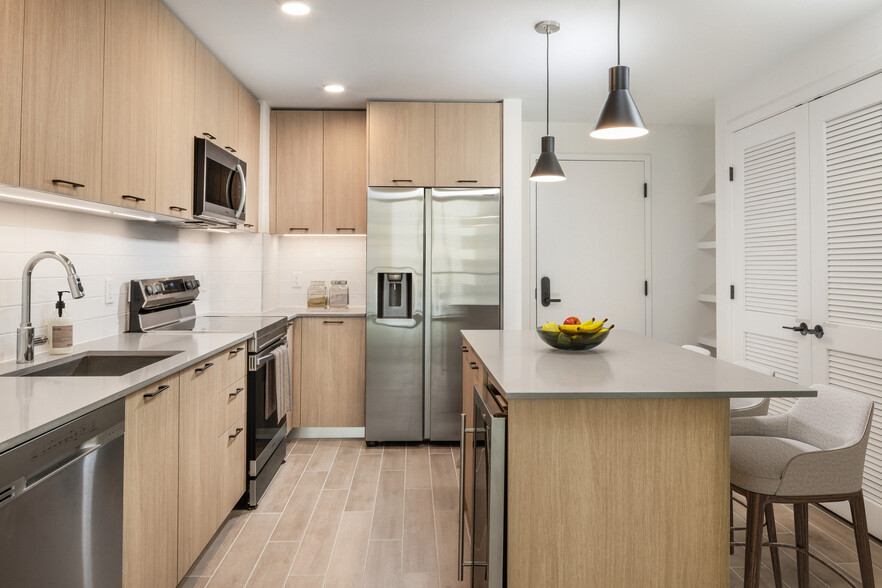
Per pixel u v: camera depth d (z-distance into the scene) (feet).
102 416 4.89
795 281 10.44
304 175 13.75
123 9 7.15
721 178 12.75
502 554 5.49
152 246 10.27
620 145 15.37
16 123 5.24
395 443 13.28
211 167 9.79
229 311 13.15
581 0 8.38
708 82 12.02
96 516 4.80
